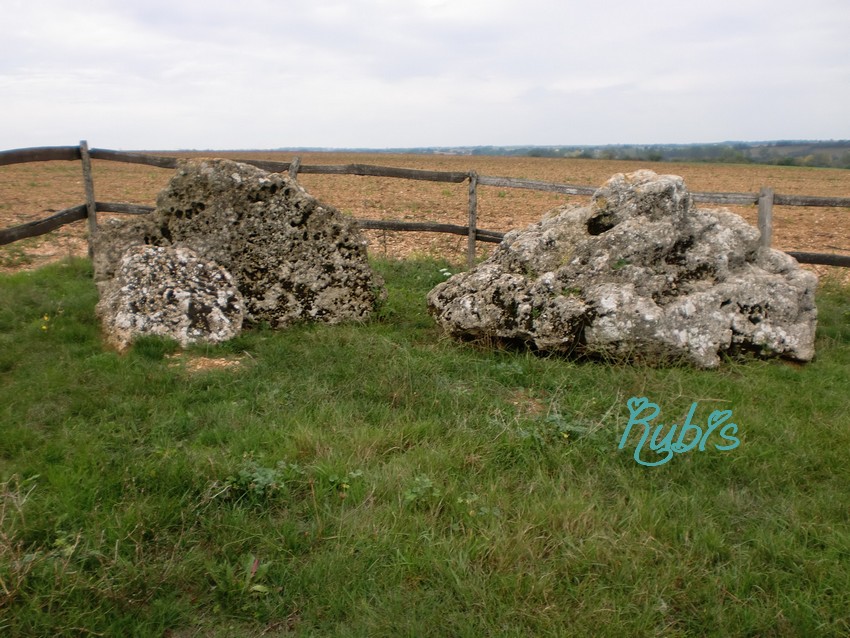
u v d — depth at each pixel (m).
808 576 3.01
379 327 6.54
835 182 36.38
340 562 2.99
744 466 3.95
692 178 38.56
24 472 3.66
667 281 5.84
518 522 3.28
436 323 6.52
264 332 6.27
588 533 3.24
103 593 2.74
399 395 4.79
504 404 4.73
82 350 5.61
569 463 3.90
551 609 2.76
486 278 6.09
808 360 5.75
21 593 2.71
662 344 5.35
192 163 6.78
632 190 6.19
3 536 2.96
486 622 2.71
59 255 10.47
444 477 3.72
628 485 3.72
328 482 3.58
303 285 6.57
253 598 2.82
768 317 5.77
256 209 6.60
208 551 3.08
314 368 5.33
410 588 2.90
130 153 8.77
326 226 6.69
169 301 5.89
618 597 2.86
